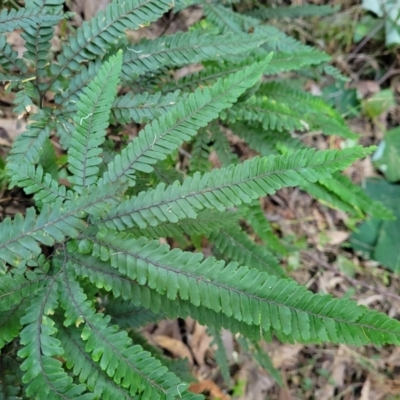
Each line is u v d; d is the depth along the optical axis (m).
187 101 0.44
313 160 0.40
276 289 0.39
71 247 0.42
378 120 1.10
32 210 0.40
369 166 1.09
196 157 0.65
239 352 0.84
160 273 0.40
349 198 0.72
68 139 0.50
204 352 0.78
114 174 0.43
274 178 0.40
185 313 0.44
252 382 0.84
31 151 0.49
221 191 0.41
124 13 0.49
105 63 0.44
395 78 1.14
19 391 0.45
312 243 1.00
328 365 0.95
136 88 0.57
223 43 0.54
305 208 1.00
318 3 1.04
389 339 0.38
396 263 1.03
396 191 1.07
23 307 0.42
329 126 0.70
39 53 0.49
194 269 0.40
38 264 0.41
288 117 0.64
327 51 1.07
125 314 0.51
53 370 0.38
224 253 0.58
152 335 0.73
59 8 0.48
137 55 0.52
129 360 0.39
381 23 1.06
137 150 0.43
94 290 0.45
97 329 0.40
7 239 0.39
